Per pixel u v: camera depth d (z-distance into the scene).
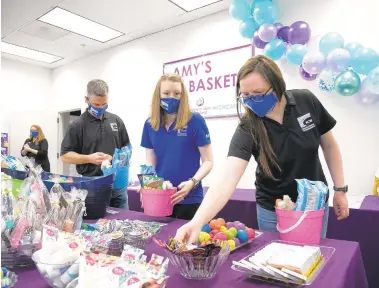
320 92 3.07
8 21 4.27
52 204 1.00
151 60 4.67
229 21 3.79
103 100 1.92
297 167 1.26
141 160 4.84
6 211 0.92
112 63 5.31
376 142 2.79
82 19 4.21
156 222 1.27
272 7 3.00
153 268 0.67
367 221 2.05
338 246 0.99
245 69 1.10
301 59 2.90
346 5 2.94
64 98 6.38
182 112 1.60
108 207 1.63
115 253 0.83
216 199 1.04
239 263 0.78
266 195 1.35
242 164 1.17
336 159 1.38
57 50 5.48
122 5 3.78
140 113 4.86
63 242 0.73
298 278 0.71
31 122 6.23
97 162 1.80
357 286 0.95
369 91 2.64
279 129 1.22
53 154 6.43
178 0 3.64
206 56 3.97
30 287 0.72
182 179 1.68
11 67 6.11
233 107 3.73
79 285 0.61
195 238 0.91
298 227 1.00
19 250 0.83
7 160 1.37
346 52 2.55
